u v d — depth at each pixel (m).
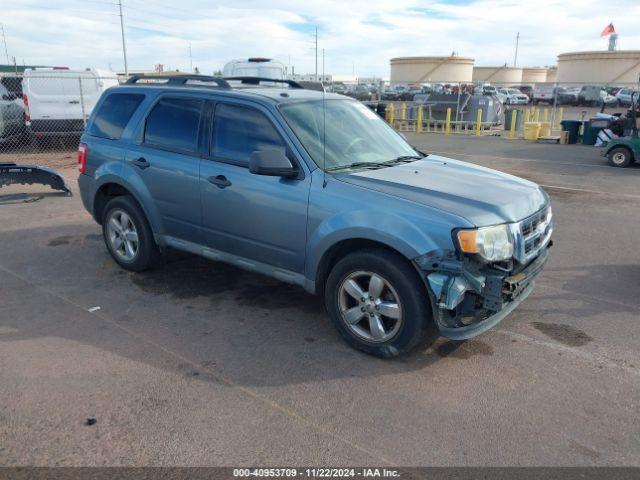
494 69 76.12
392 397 3.43
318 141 4.27
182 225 4.93
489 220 3.53
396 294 3.66
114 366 3.75
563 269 5.87
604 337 4.29
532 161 14.59
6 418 3.16
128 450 2.90
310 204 3.96
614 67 54.50
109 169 5.32
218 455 2.88
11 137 15.21
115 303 4.82
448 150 17.17
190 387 3.51
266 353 3.97
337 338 4.21
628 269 5.89
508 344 4.15
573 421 3.21
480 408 3.32
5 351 3.94
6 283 5.26
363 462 2.84
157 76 5.49
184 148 4.81
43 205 8.48
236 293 5.07
